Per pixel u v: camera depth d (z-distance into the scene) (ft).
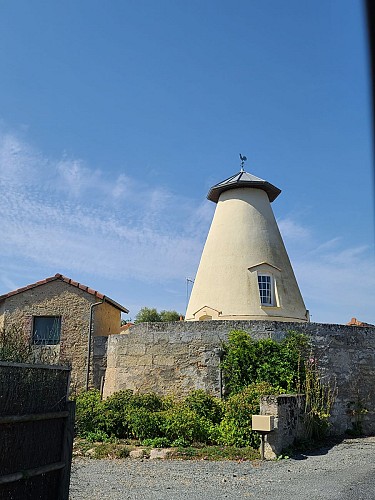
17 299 70.69
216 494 29.37
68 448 23.35
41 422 21.77
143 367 59.67
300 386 54.85
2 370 19.81
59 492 22.62
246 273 71.41
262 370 55.31
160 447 44.93
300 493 29.81
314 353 58.44
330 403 57.06
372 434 59.57
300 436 49.01
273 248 75.00
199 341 58.44
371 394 61.52
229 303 69.72
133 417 48.91
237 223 75.66
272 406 43.11
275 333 58.39
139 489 30.32
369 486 31.71
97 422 50.06
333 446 49.21
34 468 20.94
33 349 29.19
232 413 47.85
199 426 47.47
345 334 61.67
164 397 56.39
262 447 41.78
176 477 34.09
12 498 19.77
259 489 30.83
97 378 66.59
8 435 19.75
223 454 42.34
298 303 73.77
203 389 56.75
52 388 22.72
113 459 40.65
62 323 69.36
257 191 78.69
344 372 59.98
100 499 27.48
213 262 74.28
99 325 70.49
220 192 81.05
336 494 29.58
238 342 56.85
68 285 70.74
